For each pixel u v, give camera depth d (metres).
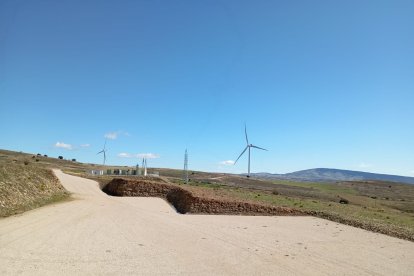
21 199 30.70
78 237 20.48
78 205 34.88
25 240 18.69
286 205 39.59
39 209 29.89
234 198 40.69
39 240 18.94
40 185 38.31
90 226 24.22
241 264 17.17
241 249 20.23
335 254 20.25
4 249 16.70
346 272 16.81
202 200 37.06
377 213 42.25
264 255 19.12
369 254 20.69
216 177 115.75
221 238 23.05
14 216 25.59
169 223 28.28
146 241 20.94
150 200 45.78
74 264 15.38
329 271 16.81
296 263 17.88
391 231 28.00
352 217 33.50
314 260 18.64
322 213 35.06
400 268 18.03
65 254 16.78
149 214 33.19
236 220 31.53
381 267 18.02
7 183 31.64
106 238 20.91
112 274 14.48
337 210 39.00
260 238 23.64
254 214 35.16
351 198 73.69
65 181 55.78
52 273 13.95
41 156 142.62
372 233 27.75
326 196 70.38
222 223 29.47
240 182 97.38
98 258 16.58
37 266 14.65
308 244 22.52
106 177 66.94
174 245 20.38
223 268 16.38
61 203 35.12
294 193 68.50
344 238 25.12
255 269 16.48
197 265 16.59
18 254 16.11
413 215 49.28
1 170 34.34
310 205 42.06
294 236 24.95
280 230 27.06
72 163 138.38
